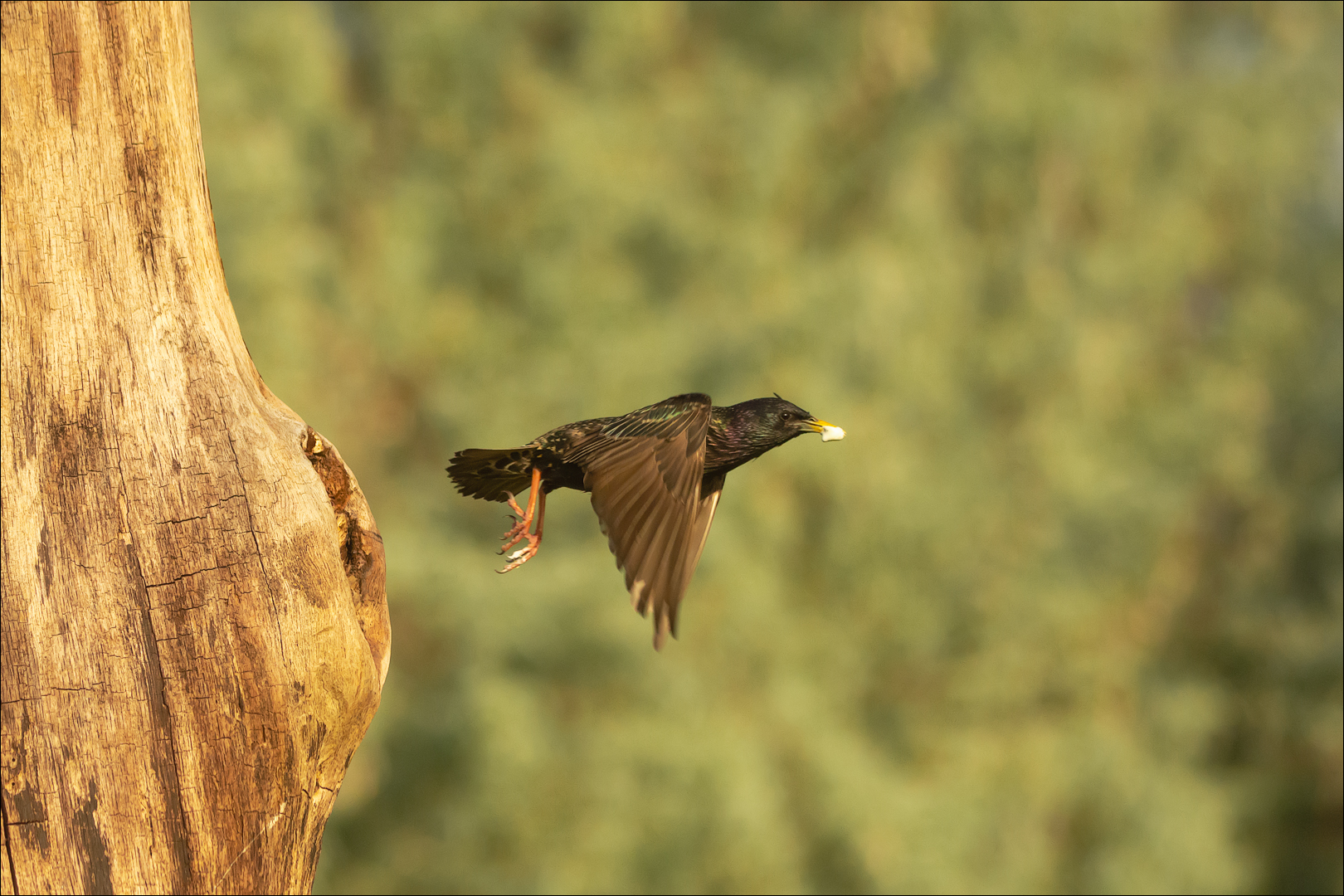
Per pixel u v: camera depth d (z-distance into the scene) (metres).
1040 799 17.42
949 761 17.44
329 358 17.56
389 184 19.38
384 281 17.69
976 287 18.84
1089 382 18.55
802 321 15.57
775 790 14.82
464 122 18.36
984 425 18.30
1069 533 17.94
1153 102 22.22
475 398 16.58
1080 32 19.05
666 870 14.35
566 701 15.84
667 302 16.59
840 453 15.40
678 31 18.47
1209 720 20.56
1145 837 17.62
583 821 14.79
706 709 14.86
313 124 17.97
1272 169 23.50
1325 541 22.98
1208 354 23.27
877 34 18.30
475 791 15.26
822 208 18.58
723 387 15.02
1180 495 19.28
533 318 16.56
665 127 17.23
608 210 16.23
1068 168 20.00
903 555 15.78
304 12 18.23
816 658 16.19
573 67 18.58
